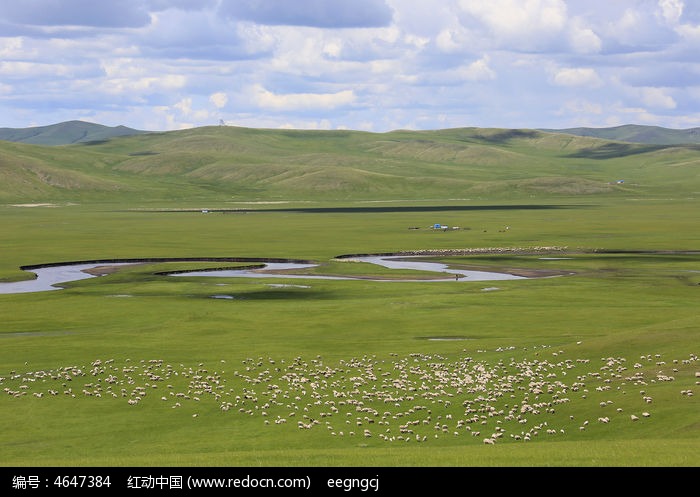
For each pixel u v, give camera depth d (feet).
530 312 392.88
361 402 226.58
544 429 194.49
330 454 164.86
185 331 353.72
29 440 200.23
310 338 334.65
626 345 265.13
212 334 346.13
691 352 247.50
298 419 213.66
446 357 287.69
